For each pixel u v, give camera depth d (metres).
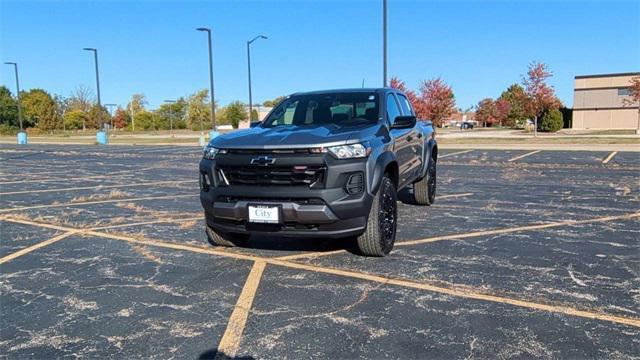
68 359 3.36
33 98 91.56
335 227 4.71
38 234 6.97
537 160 16.97
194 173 15.06
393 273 4.91
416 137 7.25
